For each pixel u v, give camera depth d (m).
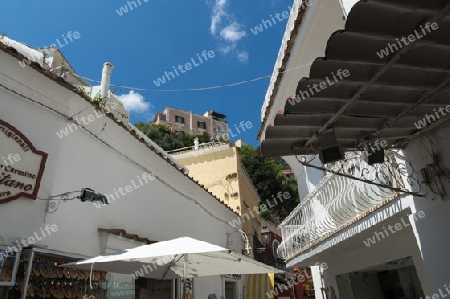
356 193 6.30
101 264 5.00
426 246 4.41
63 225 5.09
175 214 8.76
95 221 5.82
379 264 7.14
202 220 10.47
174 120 61.62
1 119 4.47
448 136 4.14
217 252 4.44
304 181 12.31
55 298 4.80
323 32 6.79
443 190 4.20
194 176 16.61
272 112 9.89
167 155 9.74
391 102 3.53
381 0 2.30
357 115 3.71
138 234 6.95
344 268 8.68
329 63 2.83
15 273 4.14
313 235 8.17
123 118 8.20
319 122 3.72
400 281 7.12
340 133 4.14
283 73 8.19
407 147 4.82
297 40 7.15
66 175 5.33
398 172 5.10
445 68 3.04
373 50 2.72
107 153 6.45
